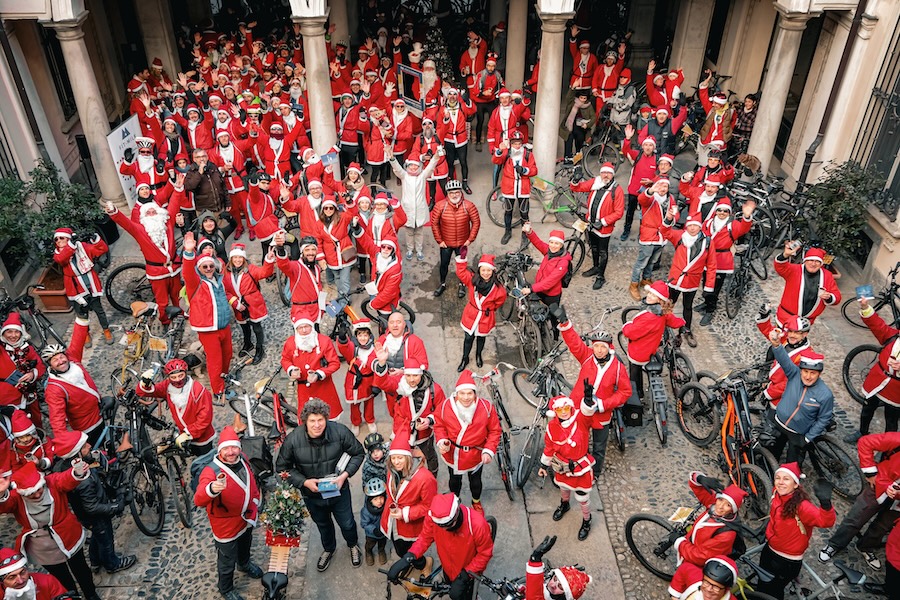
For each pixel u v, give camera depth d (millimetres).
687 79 16188
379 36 17250
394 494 5863
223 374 7922
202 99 14375
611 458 7953
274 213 10969
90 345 9695
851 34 10609
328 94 12164
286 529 5852
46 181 10383
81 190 10547
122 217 9094
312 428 5875
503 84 16109
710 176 10398
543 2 10875
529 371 8016
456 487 6961
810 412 6633
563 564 6770
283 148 12227
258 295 8906
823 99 11531
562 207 11648
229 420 8422
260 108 13039
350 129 12930
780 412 6848
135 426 7242
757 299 10445
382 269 8805
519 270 9336
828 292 8188
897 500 6195
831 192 10062
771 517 5730
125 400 7301
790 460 6961
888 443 6094
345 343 7855
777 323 8578
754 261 11133
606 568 6742
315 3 11180
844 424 8320
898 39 10039
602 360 6930
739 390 7223
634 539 6977
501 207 12781
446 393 8797
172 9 18109
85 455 6055
